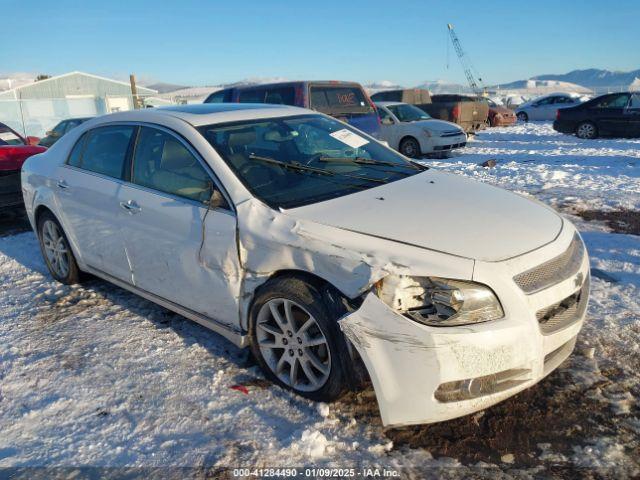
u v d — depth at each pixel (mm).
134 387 3330
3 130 9562
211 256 3320
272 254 3023
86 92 37062
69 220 4574
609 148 14328
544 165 11078
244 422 2959
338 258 2750
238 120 3918
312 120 4305
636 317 3893
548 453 2633
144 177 3887
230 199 3289
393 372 2570
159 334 3996
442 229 2885
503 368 2551
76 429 2973
